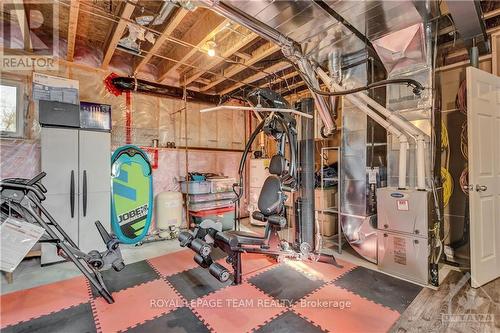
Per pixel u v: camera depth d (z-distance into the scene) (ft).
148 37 11.34
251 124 21.36
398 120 10.08
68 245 9.21
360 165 11.57
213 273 8.36
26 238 7.70
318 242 11.47
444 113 11.90
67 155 11.73
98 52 14.34
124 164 14.10
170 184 17.07
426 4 7.73
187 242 9.16
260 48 12.48
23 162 12.14
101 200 12.60
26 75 12.30
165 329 6.95
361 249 11.60
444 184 11.72
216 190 16.83
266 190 9.86
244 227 17.93
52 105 11.39
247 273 10.36
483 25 9.16
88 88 14.07
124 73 15.40
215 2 7.23
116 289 9.13
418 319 7.26
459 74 11.45
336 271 10.49
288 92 18.97
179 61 13.14
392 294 8.62
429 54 9.71
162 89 15.79
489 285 9.09
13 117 12.00
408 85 9.80
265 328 6.96
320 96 11.89
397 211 9.98
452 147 11.65
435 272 9.21
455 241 11.46
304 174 12.03
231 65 15.11
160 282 9.65
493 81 9.79
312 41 9.83
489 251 9.43
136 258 12.14
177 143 17.53
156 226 15.75
